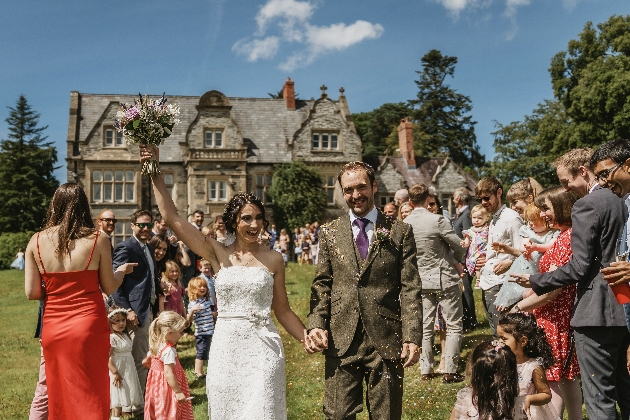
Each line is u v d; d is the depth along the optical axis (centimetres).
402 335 399
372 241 409
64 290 444
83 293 447
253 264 423
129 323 662
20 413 671
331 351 403
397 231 412
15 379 852
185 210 3541
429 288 670
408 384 665
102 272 460
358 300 401
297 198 3553
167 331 568
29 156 5647
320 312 407
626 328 382
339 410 396
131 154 3509
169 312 580
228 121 3609
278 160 3684
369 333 397
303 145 3728
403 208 806
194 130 3578
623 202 387
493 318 624
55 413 438
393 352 397
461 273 700
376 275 404
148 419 562
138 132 403
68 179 3453
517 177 4919
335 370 402
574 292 447
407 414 561
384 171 3916
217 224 927
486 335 842
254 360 404
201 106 3584
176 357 574
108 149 3497
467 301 904
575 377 449
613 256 386
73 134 3494
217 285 416
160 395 557
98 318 449
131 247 671
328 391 403
